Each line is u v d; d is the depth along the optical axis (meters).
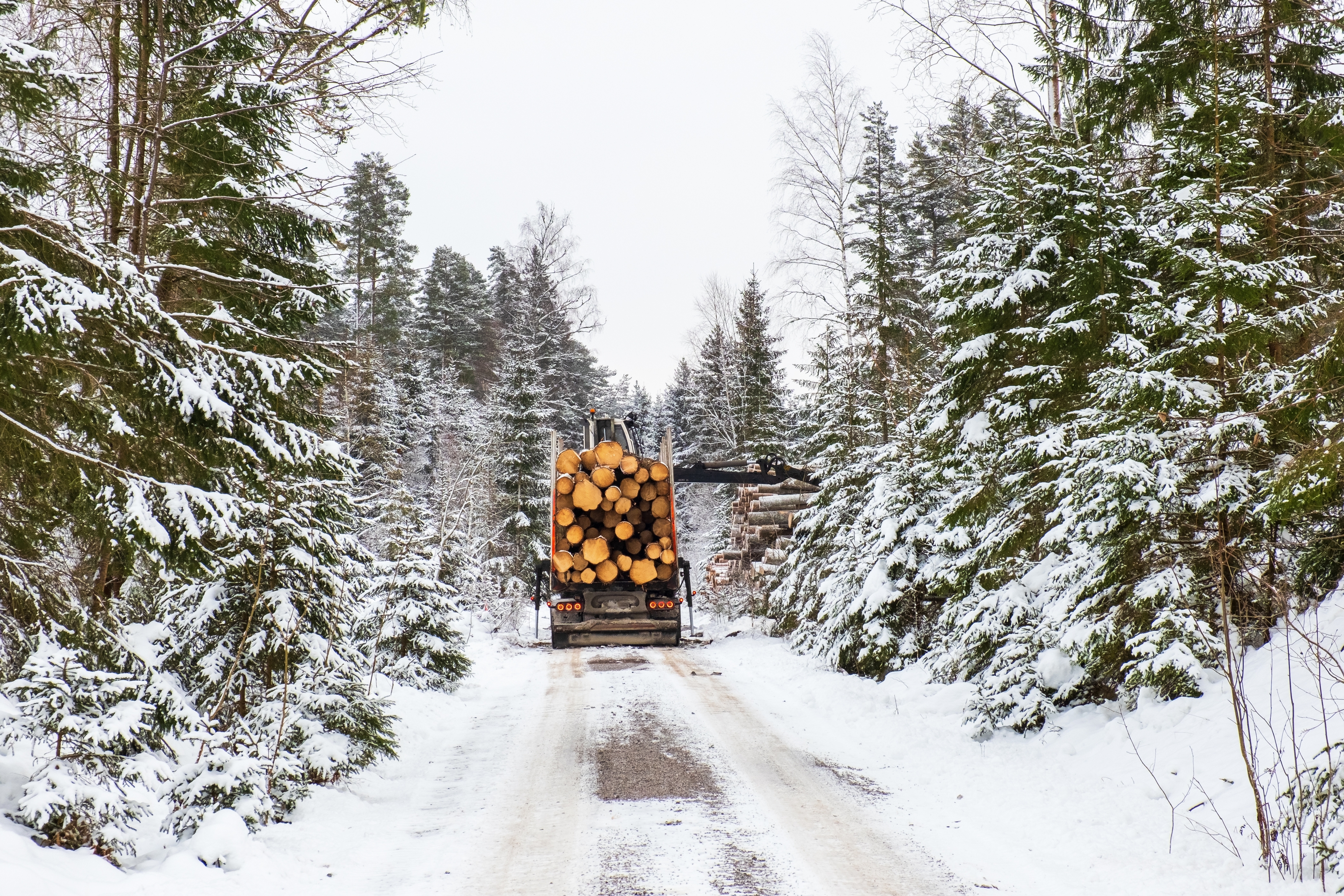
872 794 7.29
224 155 8.59
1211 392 7.90
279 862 5.36
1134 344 8.75
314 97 8.16
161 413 6.75
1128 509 7.81
